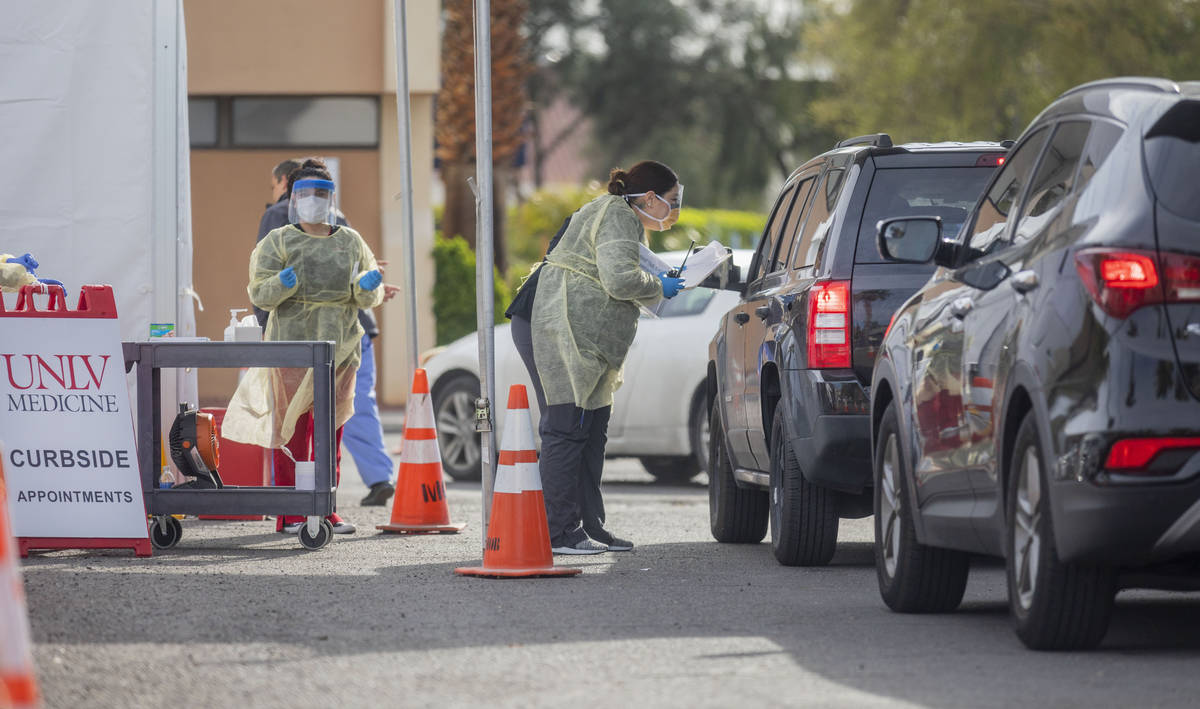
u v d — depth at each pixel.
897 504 19.30
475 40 24.11
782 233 25.95
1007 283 16.36
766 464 24.88
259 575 21.98
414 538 26.95
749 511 26.70
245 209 61.53
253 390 25.89
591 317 24.00
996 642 16.78
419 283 62.66
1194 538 14.42
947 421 17.52
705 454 35.91
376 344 63.00
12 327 23.88
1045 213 16.44
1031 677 14.85
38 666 15.44
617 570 23.05
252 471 28.69
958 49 84.19
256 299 26.34
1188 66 80.44
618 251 23.81
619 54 131.50
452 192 73.12
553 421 24.44
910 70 84.69
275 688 14.53
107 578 21.31
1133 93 15.97
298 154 61.78
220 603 19.27
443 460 39.44
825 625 18.06
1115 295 14.55
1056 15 81.06
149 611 18.58
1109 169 15.38
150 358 25.00
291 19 60.41
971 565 24.36
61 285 25.22
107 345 23.83
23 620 10.34
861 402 21.88
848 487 22.16
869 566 23.70
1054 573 15.29
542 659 15.90
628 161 135.88
